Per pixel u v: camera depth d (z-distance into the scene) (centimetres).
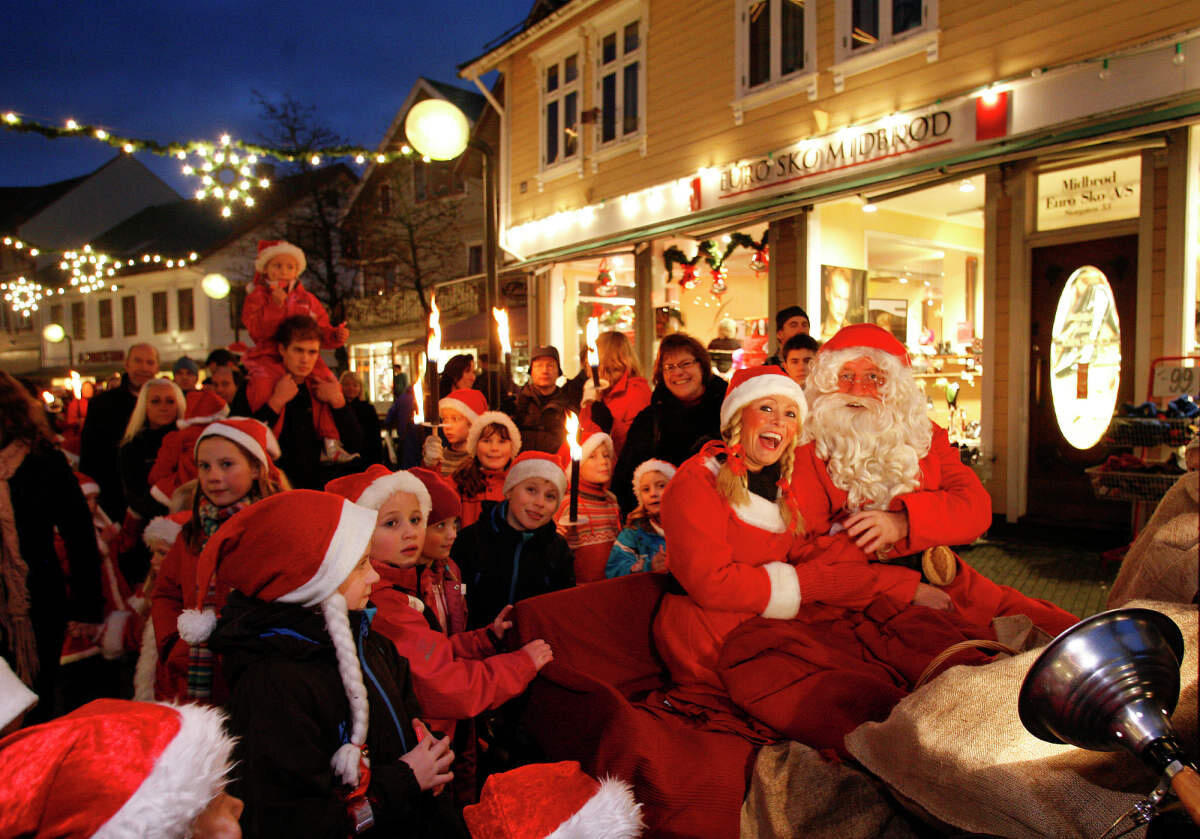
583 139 1162
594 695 209
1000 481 695
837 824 181
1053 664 121
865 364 253
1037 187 667
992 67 683
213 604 216
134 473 429
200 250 2883
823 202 817
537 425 469
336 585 158
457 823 177
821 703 204
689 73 981
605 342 485
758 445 228
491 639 242
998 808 150
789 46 864
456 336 1659
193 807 94
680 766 194
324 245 2267
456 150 442
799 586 221
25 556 274
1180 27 567
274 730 146
